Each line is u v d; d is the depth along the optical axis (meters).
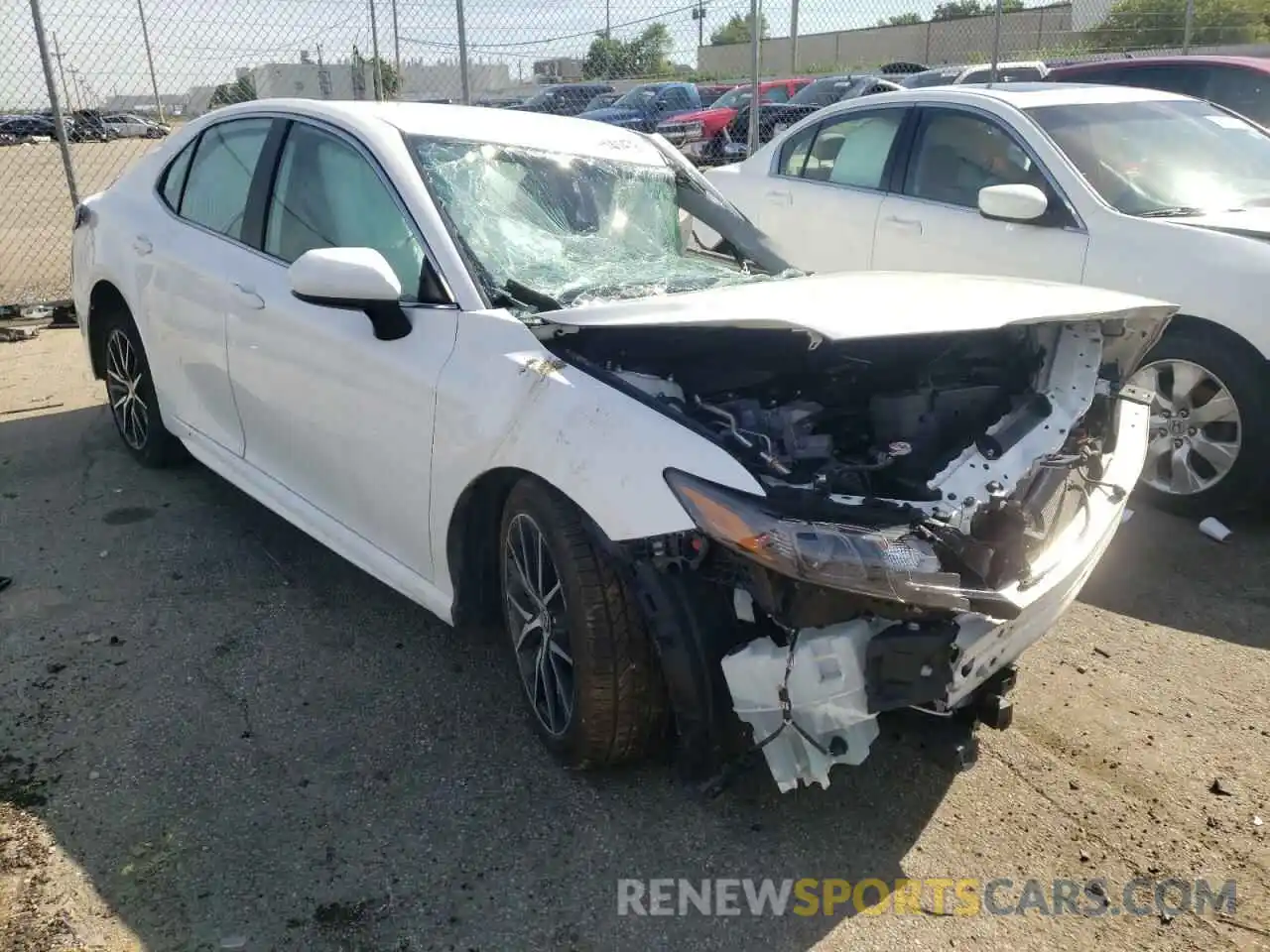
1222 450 4.45
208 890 2.33
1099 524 2.82
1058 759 2.96
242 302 3.62
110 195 4.71
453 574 2.95
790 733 2.26
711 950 2.25
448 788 2.71
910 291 2.87
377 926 2.26
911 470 2.61
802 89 15.19
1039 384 3.01
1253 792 2.83
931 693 2.25
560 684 2.70
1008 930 2.34
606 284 3.19
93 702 3.00
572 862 2.48
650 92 15.19
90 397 5.93
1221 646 3.60
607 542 2.39
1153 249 4.54
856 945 2.28
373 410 3.06
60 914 2.23
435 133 3.37
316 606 3.62
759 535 2.16
